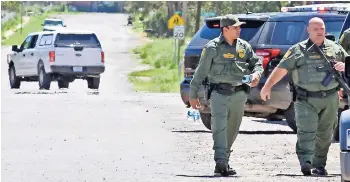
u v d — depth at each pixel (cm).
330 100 2639
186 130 4097
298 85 2652
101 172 2742
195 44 3988
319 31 2617
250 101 3728
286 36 3734
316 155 2709
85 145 3484
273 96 3697
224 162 2667
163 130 4091
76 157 3116
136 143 3566
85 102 5841
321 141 2694
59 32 7462
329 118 2672
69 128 4156
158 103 5828
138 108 5391
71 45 7438
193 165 2928
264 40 3744
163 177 2631
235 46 2698
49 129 4106
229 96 2695
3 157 3105
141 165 2916
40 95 6588
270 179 2578
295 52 2641
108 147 3425
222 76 2686
